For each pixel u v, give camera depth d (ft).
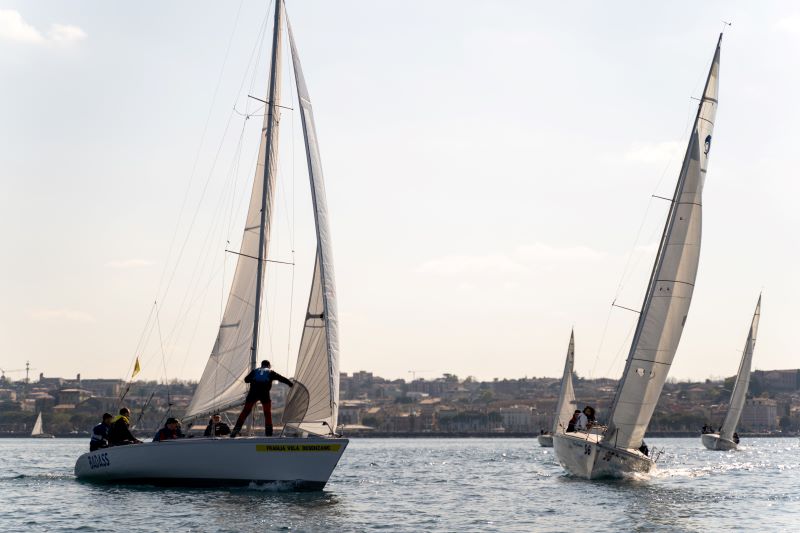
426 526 125.59
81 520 123.03
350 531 117.80
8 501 144.15
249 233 162.09
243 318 160.25
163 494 145.18
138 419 165.99
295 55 164.04
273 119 164.45
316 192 157.38
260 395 146.10
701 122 188.96
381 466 297.33
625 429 189.26
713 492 175.52
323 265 152.97
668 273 187.52
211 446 146.10
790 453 477.36
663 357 187.11
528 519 134.21
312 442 144.56
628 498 161.79
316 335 150.71
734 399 483.51
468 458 386.73
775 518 136.87
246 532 114.62
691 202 187.01
